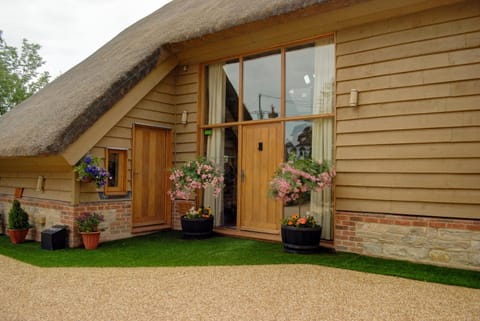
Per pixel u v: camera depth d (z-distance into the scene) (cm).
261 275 415
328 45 573
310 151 582
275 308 316
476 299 333
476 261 430
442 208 455
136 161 687
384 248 494
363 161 516
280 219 606
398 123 489
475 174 436
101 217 597
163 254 529
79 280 403
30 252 557
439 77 461
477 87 437
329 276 409
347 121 534
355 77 528
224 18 600
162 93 730
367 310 310
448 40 457
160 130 734
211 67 725
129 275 422
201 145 721
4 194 787
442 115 458
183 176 662
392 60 497
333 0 480
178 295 351
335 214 539
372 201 507
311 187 520
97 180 580
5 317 303
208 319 294
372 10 499
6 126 823
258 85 652
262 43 633
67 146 541
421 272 421
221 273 425
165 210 743
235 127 682
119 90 619
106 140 624
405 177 482
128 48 801
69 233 590
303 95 595
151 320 294
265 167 632
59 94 797
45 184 660
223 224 691
